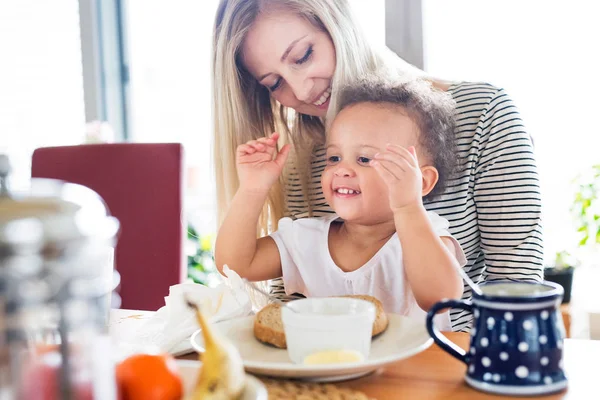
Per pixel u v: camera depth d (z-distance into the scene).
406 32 1.77
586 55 1.77
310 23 1.25
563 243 2.01
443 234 1.05
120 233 1.50
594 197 1.95
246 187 1.15
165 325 0.84
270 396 0.63
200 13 2.14
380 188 1.08
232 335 0.82
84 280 0.42
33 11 2.42
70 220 0.40
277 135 1.17
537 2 1.75
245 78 1.34
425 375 0.69
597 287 2.02
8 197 0.41
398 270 1.07
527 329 0.62
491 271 1.24
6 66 2.47
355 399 0.61
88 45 2.32
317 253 1.14
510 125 1.25
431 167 1.10
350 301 0.76
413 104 1.11
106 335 0.46
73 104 2.41
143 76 2.35
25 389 0.39
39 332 0.40
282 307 0.73
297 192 1.38
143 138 2.39
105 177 1.52
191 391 0.63
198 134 2.24
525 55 1.78
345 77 1.24
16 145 2.46
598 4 1.75
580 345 0.78
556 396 0.61
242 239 1.15
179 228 1.48
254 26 1.26
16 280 0.37
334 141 1.12
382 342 0.78
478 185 1.26
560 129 1.82
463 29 1.78
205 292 0.89
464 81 1.36
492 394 0.63
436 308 0.69
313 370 0.64
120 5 2.36
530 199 1.21
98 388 0.44
